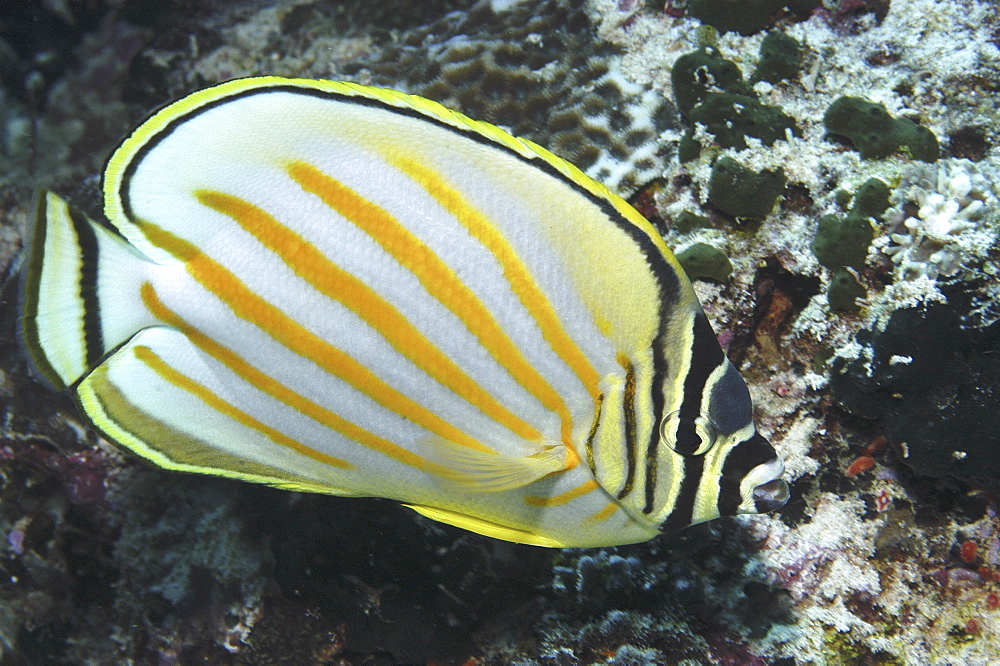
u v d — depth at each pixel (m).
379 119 0.37
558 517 0.40
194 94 0.37
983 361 0.46
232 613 0.57
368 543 0.51
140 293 0.38
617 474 0.39
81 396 0.39
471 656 0.51
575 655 0.50
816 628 0.50
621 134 0.55
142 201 0.38
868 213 0.49
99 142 0.72
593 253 0.38
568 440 0.39
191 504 0.59
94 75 0.73
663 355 0.38
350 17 0.73
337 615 0.53
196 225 0.38
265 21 0.74
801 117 0.52
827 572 0.50
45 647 0.62
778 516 0.50
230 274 0.38
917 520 0.50
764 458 0.39
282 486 0.40
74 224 0.38
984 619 0.49
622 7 0.60
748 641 0.49
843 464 0.50
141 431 0.39
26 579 0.61
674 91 0.54
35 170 0.71
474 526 0.40
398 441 0.39
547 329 0.38
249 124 0.37
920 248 0.47
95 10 0.73
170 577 0.59
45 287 0.38
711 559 0.50
